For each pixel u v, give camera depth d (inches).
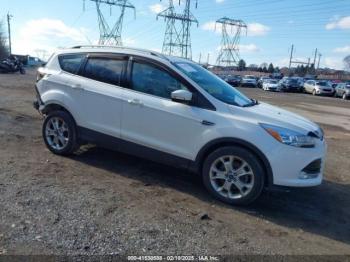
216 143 199.5
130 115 221.9
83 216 166.2
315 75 3474.4
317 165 196.7
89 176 219.1
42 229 152.1
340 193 233.3
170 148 211.9
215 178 201.8
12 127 330.0
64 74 249.3
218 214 184.5
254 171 191.0
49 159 243.6
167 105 210.8
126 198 191.3
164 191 207.2
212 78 233.6
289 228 177.5
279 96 1328.7
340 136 460.8
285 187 190.4
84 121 239.3
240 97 227.0
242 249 151.9
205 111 202.7
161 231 159.8
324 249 159.9
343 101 1311.5
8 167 221.6
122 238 150.6
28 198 180.1
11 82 944.9
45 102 252.5
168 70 215.3
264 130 190.5
